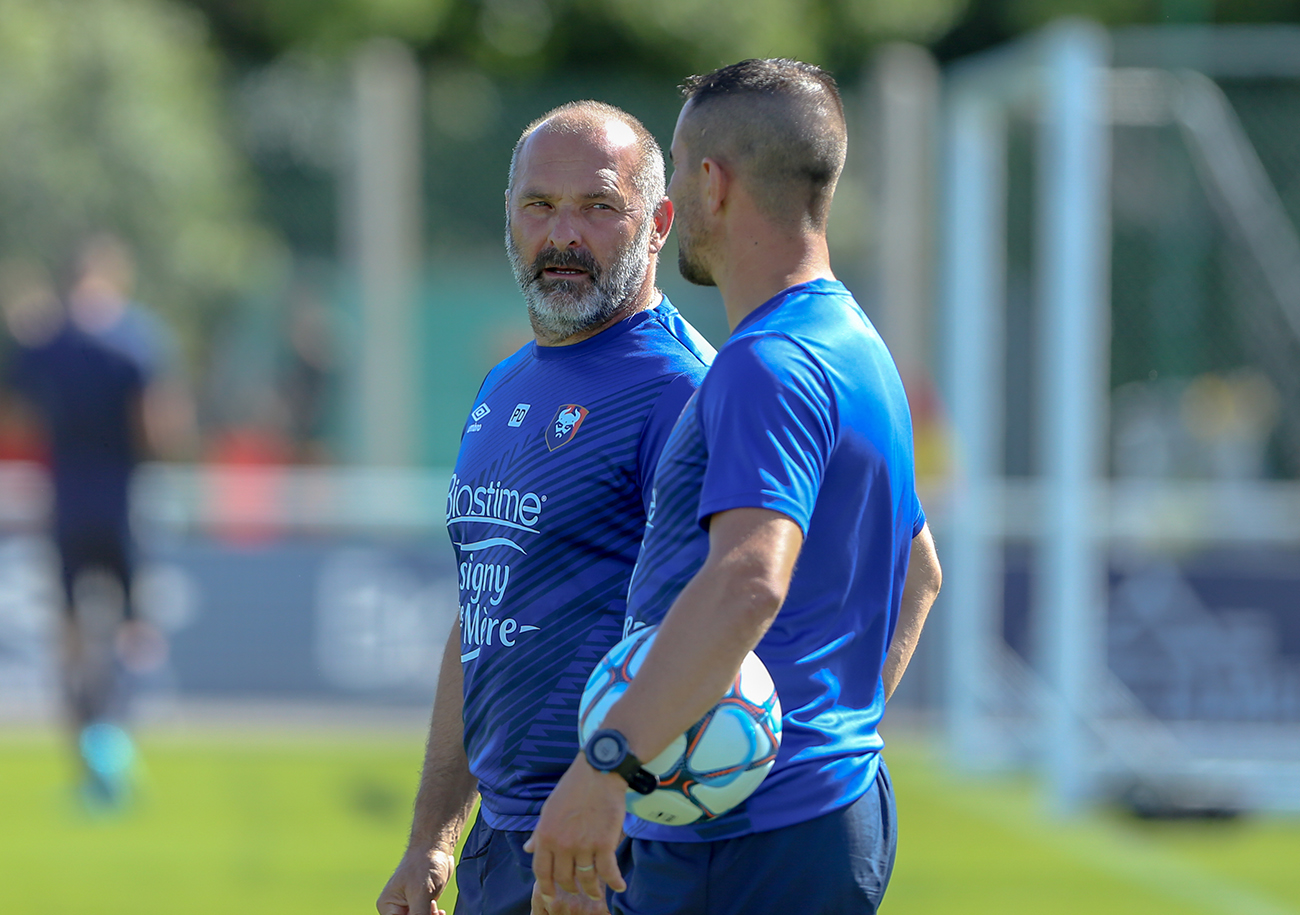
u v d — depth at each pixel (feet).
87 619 82.79
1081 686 83.71
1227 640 89.71
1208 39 94.63
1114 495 92.22
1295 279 101.45
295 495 106.01
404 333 113.60
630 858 29.76
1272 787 84.53
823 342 26.99
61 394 83.35
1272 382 103.19
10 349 130.52
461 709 35.65
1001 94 89.30
